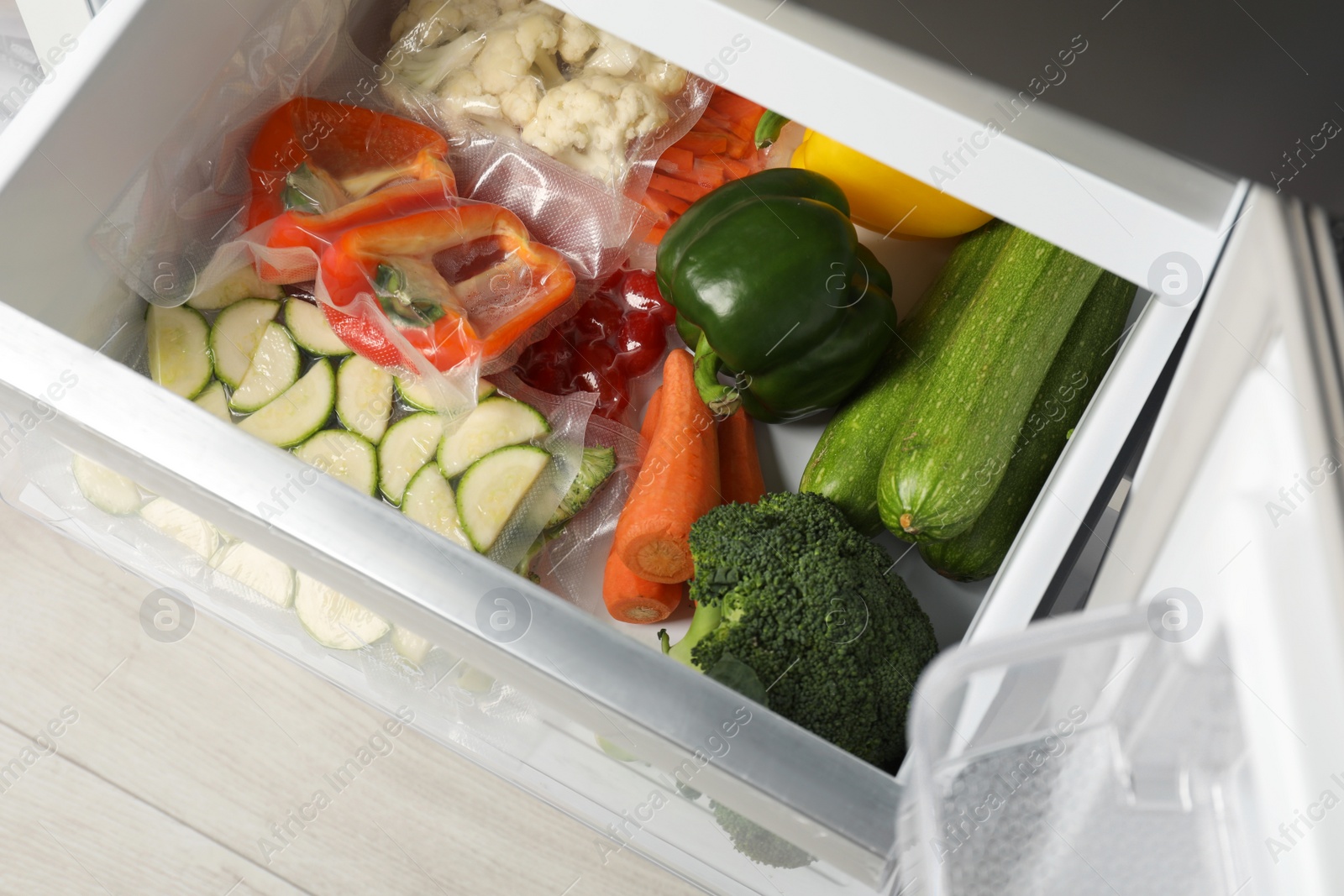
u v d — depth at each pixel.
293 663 0.98
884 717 0.64
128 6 0.59
